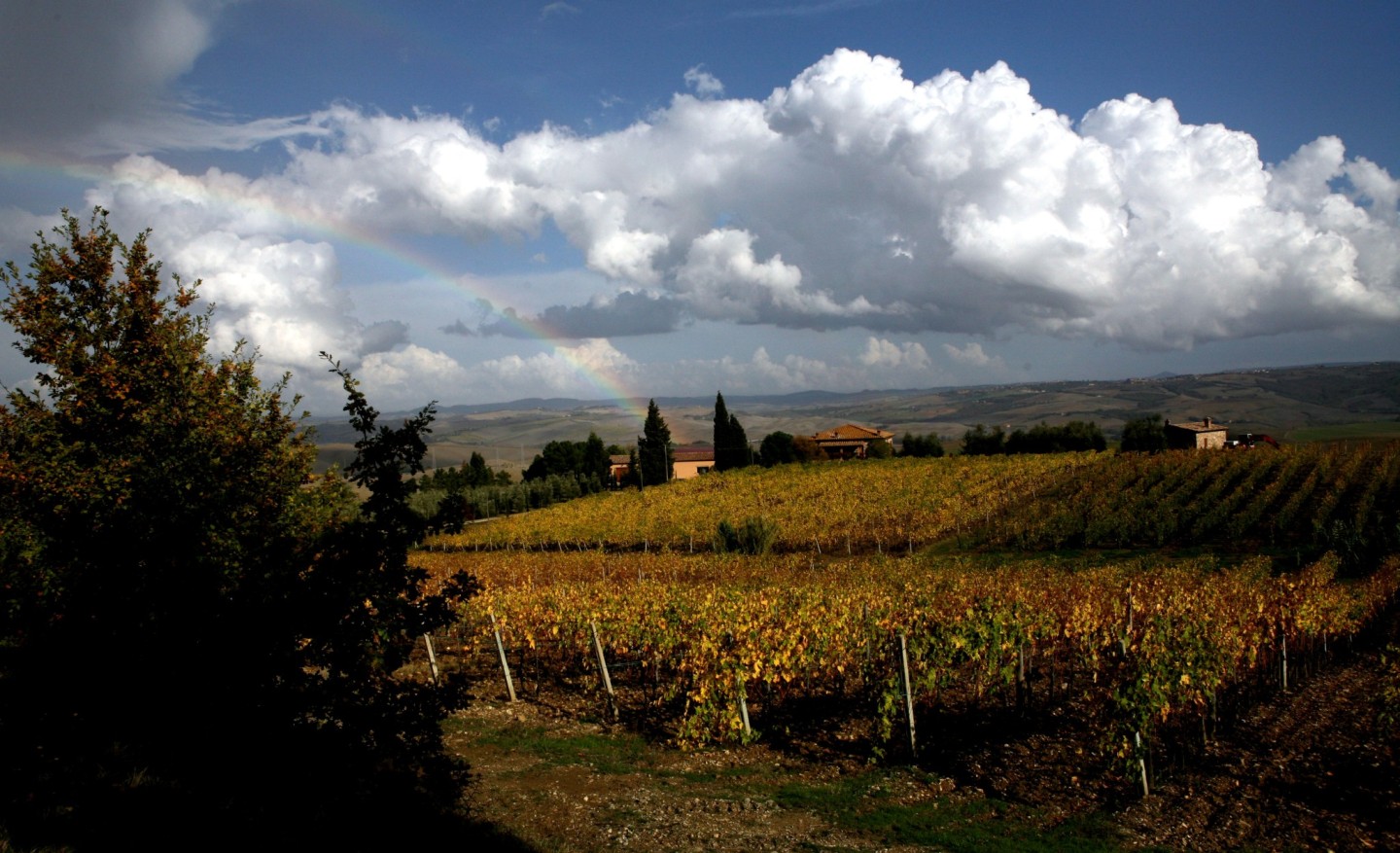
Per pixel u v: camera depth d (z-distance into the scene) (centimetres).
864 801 965
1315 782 1005
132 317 898
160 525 612
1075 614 1548
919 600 1847
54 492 634
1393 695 1192
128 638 594
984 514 4606
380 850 669
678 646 1599
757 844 829
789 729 1266
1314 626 1570
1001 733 1224
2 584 623
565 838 820
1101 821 896
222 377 865
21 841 559
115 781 646
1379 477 4628
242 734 609
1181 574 2609
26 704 634
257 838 612
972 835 857
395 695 648
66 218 915
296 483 798
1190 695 1091
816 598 1783
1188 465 5347
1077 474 5503
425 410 645
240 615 595
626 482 9938
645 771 1091
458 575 654
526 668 1781
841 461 7462
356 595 597
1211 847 830
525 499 7719
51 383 835
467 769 711
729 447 9406
